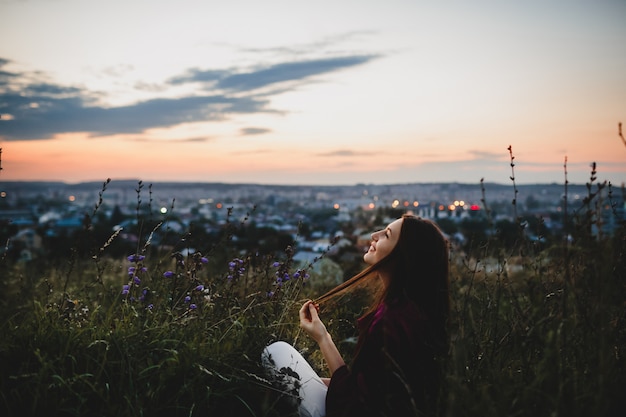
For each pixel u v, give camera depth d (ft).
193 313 9.16
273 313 10.25
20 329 8.34
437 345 6.17
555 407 5.30
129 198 578.66
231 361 7.89
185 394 7.10
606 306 5.89
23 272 19.13
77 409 6.50
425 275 6.54
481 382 6.49
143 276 10.57
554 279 7.24
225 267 12.29
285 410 7.36
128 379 7.16
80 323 8.80
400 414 5.95
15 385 6.92
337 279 18.47
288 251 10.93
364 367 6.23
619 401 5.62
